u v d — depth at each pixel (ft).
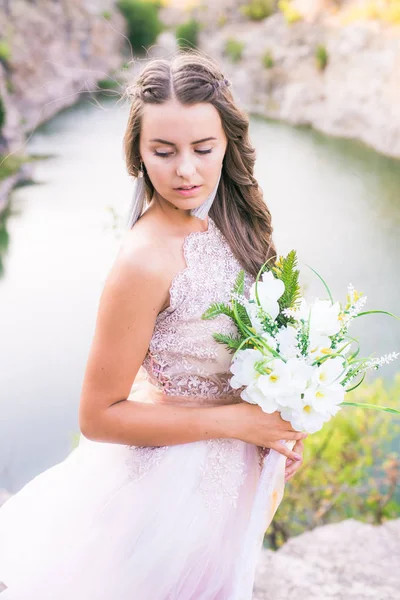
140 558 4.67
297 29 45.42
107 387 4.55
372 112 38.63
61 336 23.45
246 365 4.46
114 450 5.05
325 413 4.43
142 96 4.33
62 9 43.55
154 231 4.64
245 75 45.24
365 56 39.63
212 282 4.73
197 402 4.91
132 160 4.67
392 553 7.91
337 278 27.43
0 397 20.62
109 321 4.45
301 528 12.02
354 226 30.99
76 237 28.53
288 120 42.98
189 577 4.80
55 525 4.89
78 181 32.04
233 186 5.09
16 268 26.91
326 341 4.57
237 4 50.39
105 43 45.91
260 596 7.02
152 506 4.73
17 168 32.94
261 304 4.65
